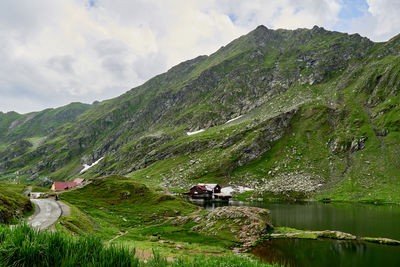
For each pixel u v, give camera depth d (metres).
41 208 45.91
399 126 151.75
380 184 117.62
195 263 12.35
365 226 61.00
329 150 161.38
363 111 185.12
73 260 8.31
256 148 181.38
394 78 191.12
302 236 50.50
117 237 41.09
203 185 143.12
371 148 147.12
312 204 103.38
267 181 148.12
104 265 8.46
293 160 162.88
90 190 81.25
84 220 43.25
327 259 38.03
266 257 38.47
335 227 60.25
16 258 8.14
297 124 197.38
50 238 9.02
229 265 12.94
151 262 11.06
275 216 75.31
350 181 126.56
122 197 79.38
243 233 50.72
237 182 155.25
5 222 29.34
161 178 183.75
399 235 52.72
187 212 72.81
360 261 37.38
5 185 90.38
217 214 60.72
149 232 50.53
